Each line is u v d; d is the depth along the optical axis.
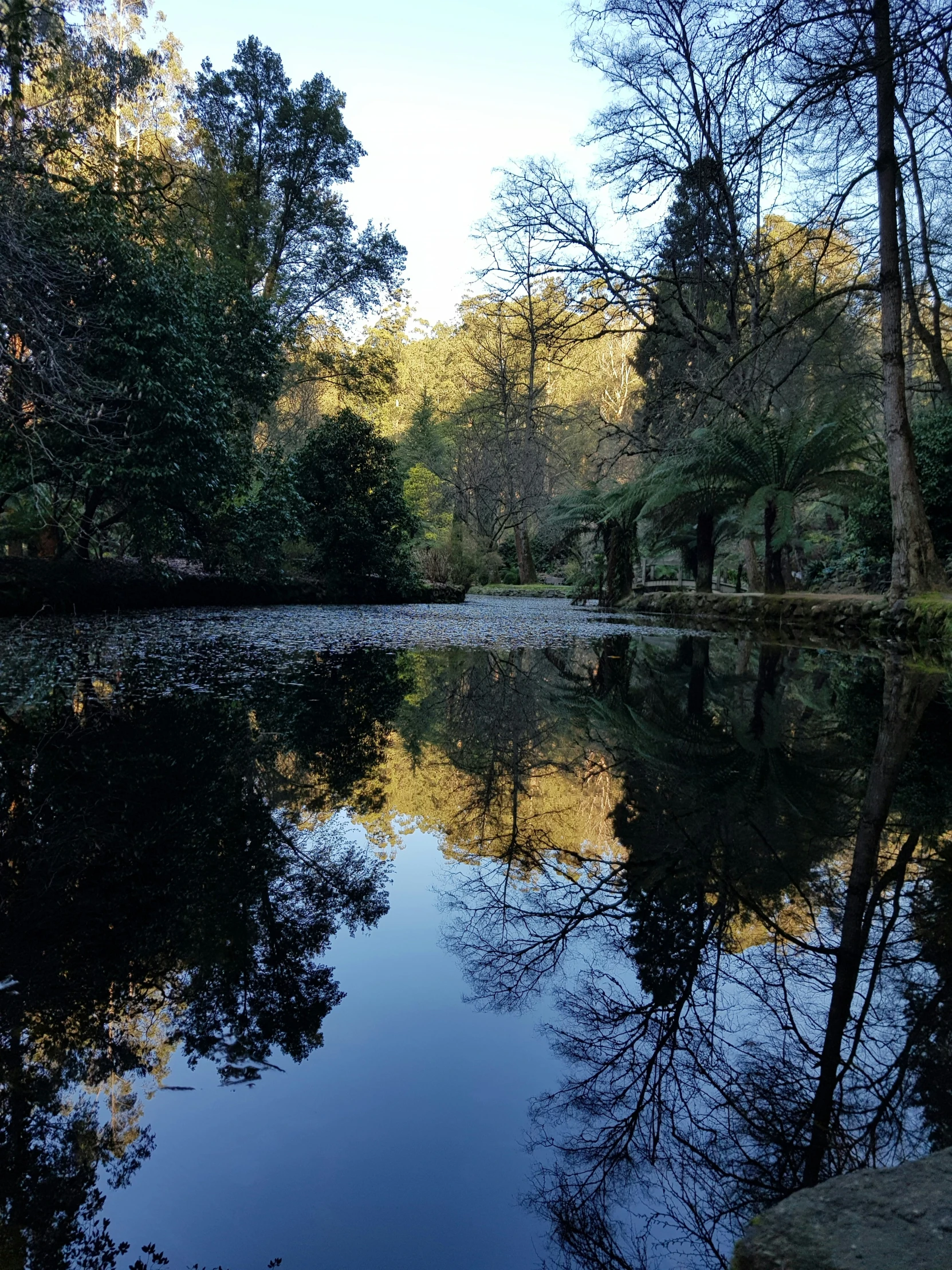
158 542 10.02
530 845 2.16
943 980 1.46
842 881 1.92
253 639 7.61
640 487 13.62
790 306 16.31
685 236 13.42
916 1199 0.75
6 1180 0.91
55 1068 1.13
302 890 1.79
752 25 6.10
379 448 15.41
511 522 30.08
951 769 3.07
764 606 11.50
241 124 16.92
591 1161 0.98
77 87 11.48
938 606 7.49
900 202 10.11
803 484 11.96
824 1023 1.31
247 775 2.74
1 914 1.62
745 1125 1.06
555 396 37.66
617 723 4.02
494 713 4.23
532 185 13.70
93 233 8.35
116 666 5.33
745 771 3.03
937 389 12.80
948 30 5.25
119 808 2.32
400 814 2.40
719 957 1.54
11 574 8.70
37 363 7.15
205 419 9.44
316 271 18.89
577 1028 1.29
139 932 1.56
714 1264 0.83
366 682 5.17
